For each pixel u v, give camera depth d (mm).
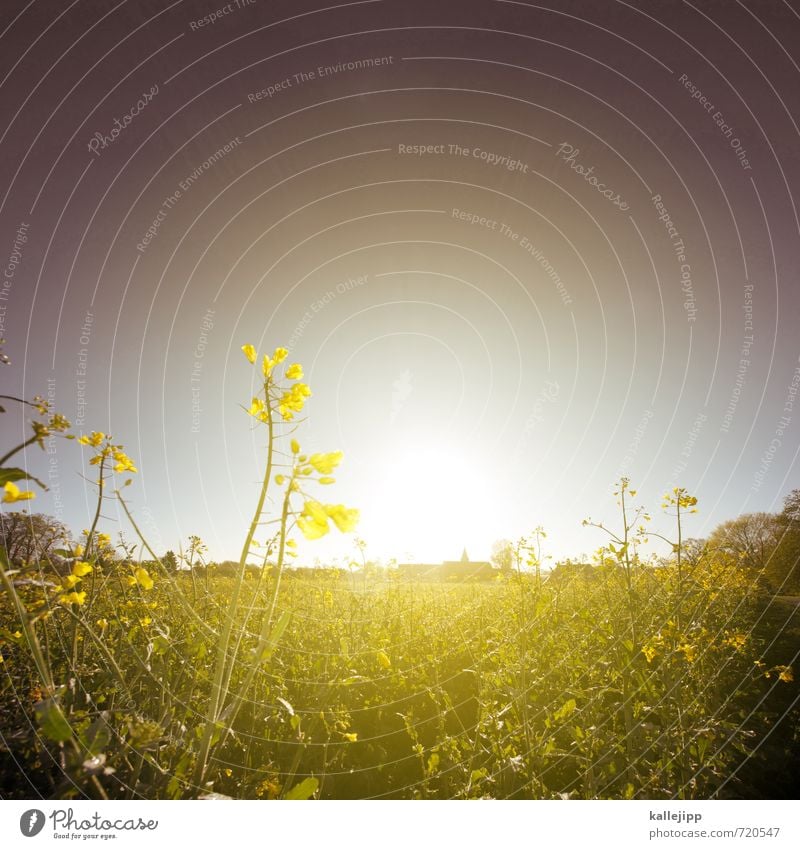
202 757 1622
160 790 1717
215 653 3039
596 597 4633
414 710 3420
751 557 7336
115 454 1900
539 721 3023
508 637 4078
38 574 1480
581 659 3881
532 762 2527
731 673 4215
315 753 2574
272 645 1597
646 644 3248
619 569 3654
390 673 3734
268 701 2775
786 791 2658
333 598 4930
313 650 4012
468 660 4355
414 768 2822
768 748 3131
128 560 2596
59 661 2396
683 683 3262
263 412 1559
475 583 7391
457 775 2641
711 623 5082
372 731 3137
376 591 5988
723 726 2916
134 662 2320
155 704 2369
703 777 2533
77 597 1753
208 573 3773
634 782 2506
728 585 5555
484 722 2785
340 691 3156
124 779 1807
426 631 4980
